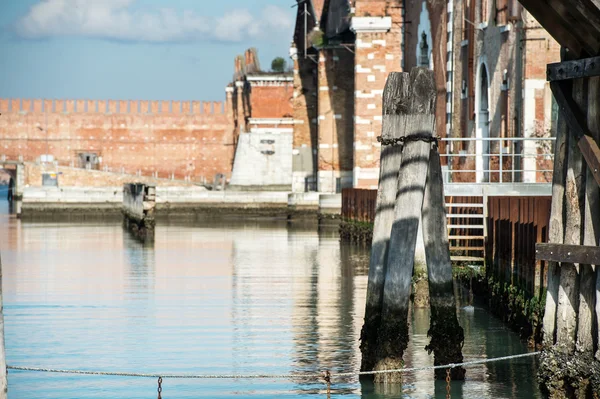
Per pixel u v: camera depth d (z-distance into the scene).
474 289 55.06
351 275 68.25
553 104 67.69
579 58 27.23
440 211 34.31
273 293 59.19
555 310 27.70
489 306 50.81
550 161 67.25
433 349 35.38
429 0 98.12
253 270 72.00
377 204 33.56
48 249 90.19
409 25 108.81
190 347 43.25
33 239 102.00
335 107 129.00
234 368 39.19
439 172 34.12
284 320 49.44
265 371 38.56
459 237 57.91
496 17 74.81
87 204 148.75
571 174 26.98
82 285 63.69
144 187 111.31
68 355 41.97
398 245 32.53
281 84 170.88
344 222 105.38
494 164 75.19
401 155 32.91
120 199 149.12
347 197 104.62
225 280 65.94
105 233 111.69
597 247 25.69
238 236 106.75
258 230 116.25
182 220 137.38
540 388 27.92
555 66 27.39
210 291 60.38
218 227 121.94
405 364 38.66
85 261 79.25
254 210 148.88
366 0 112.50
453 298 34.75
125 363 40.38
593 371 26.22
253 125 171.00
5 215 149.62
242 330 46.94
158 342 44.34
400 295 32.78
